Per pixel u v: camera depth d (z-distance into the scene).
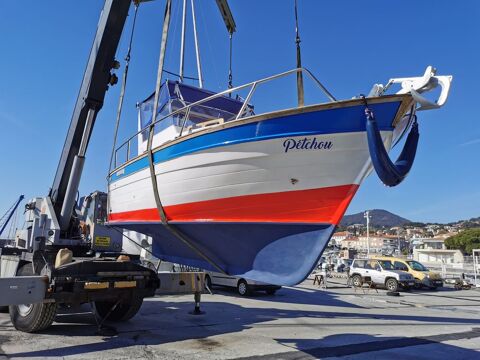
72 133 6.94
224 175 5.20
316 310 9.65
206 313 8.46
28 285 5.24
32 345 5.36
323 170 4.85
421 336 6.64
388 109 4.67
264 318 8.13
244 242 5.49
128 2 6.34
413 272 17.86
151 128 6.13
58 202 7.14
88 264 5.84
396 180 4.74
